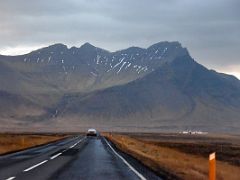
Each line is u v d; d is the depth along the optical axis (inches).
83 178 834.8
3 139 2898.6
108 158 1398.9
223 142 5792.3
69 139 3535.9
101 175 896.3
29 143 2615.7
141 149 2298.2
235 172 1389.0
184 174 956.0
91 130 4421.8
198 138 7716.5
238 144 5162.4
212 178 605.9
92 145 2380.7
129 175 909.2
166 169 1055.0
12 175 872.3
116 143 2706.7
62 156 1471.5
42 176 856.9
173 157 1852.9
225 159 2593.5
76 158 1379.2
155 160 1387.8
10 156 1460.4
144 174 933.2
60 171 958.4
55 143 2664.9
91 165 1124.5
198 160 1996.8
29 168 1023.6
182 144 4148.6
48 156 1467.8
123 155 1561.3
